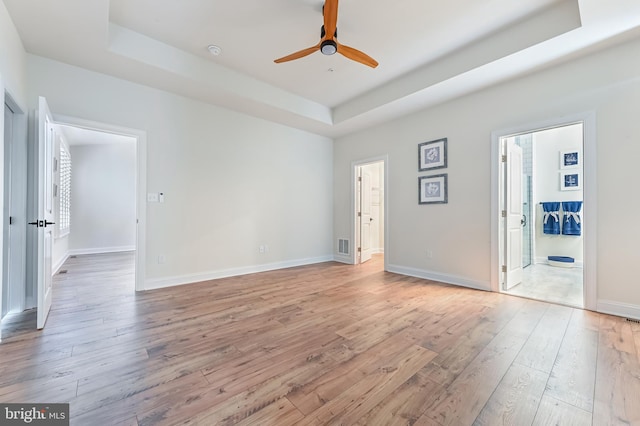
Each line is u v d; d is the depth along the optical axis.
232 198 4.34
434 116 4.06
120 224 7.14
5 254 2.62
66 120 2.98
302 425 1.29
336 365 1.81
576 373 1.71
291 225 5.12
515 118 3.26
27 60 2.79
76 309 2.81
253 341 2.14
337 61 3.37
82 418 1.32
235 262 4.37
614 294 2.66
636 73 2.53
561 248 5.28
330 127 5.02
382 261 5.76
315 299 3.18
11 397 1.47
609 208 2.68
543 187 5.46
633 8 2.11
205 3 2.44
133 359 1.87
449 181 3.90
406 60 3.33
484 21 2.66
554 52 2.71
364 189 5.73
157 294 3.34
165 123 3.67
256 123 4.60
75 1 2.12
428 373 1.71
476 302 3.07
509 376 1.68
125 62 2.94
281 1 2.41
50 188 2.78
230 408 1.40
